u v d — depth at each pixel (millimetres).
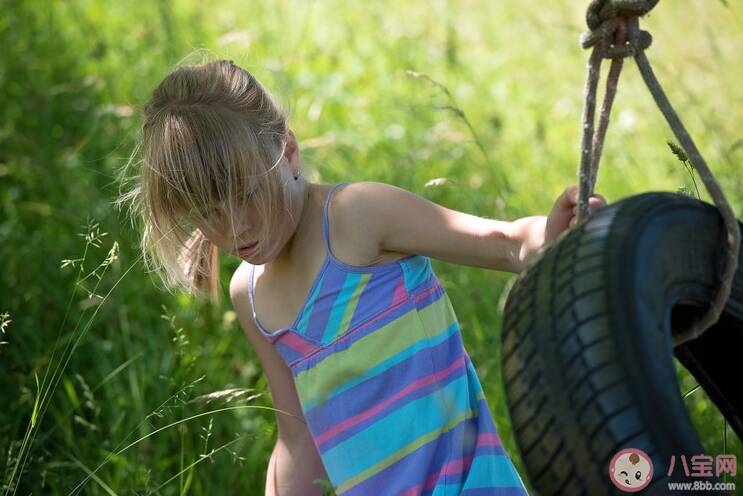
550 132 9102
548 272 2664
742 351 2992
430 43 10617
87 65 9125
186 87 3539
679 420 2447
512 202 7070
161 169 3477
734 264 2730
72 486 4754
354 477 3529
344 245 3486
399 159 7676
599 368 2457
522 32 11625
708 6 10656
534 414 2539
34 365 5609
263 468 5105
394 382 3496
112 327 5840
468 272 6363
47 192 7367
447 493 3414
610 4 2889
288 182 3525
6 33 9375
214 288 4027
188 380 5426
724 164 7359
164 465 4977
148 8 10789
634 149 8203
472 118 9125
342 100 9156
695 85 9414
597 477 2430
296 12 11578
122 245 6352
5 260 6512
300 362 3602
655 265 2584
